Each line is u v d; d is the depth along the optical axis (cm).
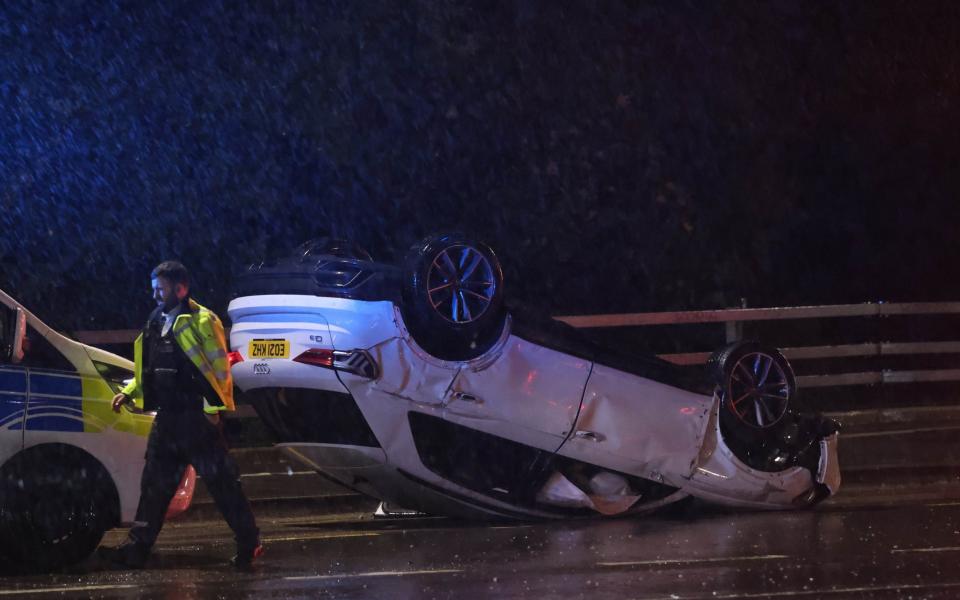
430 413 2183
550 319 2277
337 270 2150
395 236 6462
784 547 1962
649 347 6531
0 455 1844
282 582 1727
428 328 2148
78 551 1916
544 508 2331
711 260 6688
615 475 2386
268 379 2186
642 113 6681
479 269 2180
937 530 2120
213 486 1889
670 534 2159
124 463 1967
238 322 2250
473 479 2272
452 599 1543
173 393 1869
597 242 6656
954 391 4734
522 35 6588
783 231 6744
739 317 3428
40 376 1903
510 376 2219
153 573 1856
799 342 6431
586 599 1523
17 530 1866
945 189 6825
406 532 2297
